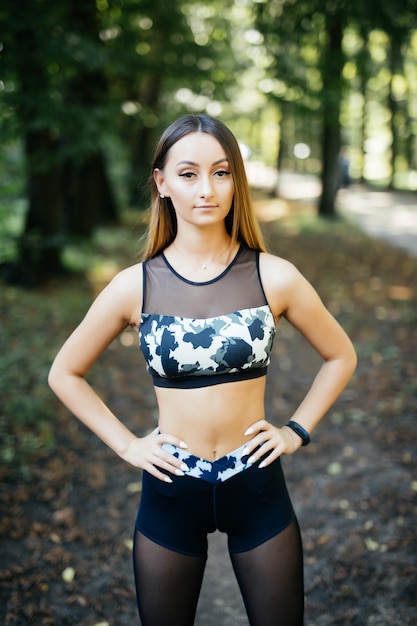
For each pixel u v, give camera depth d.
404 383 5.01
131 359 5.94
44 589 2.65
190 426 1.61
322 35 11.93
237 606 2.63
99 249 10.85
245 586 1.66
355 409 4.59
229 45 13.99
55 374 1.67
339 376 1.72
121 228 13.21
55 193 8.18
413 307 7.52
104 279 8.73
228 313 1.56
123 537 3.07
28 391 4.74
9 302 7.30
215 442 1.61
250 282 1.60
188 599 1.67
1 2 6.24
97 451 3.97
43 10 6.48
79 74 7.86
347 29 12.16
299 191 25.14
